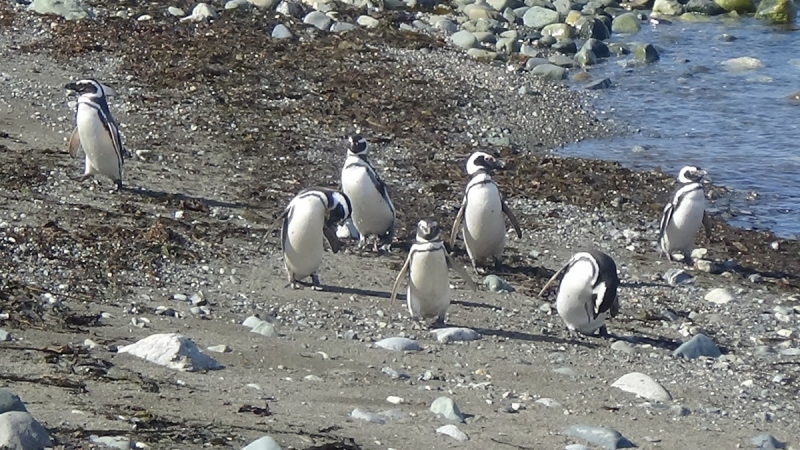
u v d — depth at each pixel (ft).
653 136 68.85
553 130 67.97
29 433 22.68
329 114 63.26
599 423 29.84
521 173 57.88
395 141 60.90
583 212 53.01
